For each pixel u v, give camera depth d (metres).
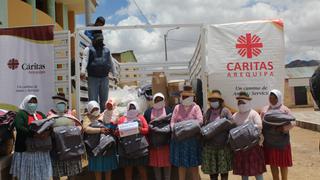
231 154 7.50
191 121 7.43
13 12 14.98
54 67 8.61
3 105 8.50
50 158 7.33
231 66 8.24
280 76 8.15
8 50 8.57
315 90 4.31
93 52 8.80
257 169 7.28
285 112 7.39
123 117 7.82
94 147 7.59
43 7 20.50
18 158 7.13
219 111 7.60
